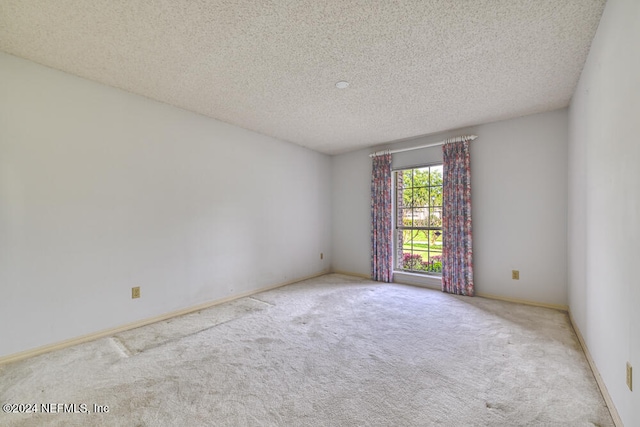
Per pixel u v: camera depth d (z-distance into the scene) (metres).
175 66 2.23
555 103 2.96
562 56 2.09
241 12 1.63
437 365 1.98
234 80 2.45
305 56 2.09
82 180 2.40
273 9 1.61
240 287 3.66
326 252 5.11
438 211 4.07
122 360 2.06
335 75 2.36
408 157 4.27
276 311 3.11
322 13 1.64
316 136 4.09
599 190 1.83
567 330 2.55
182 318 2.91
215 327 2.68
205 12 1.63
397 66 2.22
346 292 3.84
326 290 3.96
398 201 4.48
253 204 3.85
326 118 3.37
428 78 2.41
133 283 2.69
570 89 2.63
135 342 2.36
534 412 1.50
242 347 2.27
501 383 1.76
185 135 3.11
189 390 1.71
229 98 2.82
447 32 1.82
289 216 4.39
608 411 1.50
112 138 2.57
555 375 1.84
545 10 1.63
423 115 3.27
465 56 2.09
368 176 4.73
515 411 1.51
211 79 2.43
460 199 3.67
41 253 2.19
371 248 4.62
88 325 2.41
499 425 1.41
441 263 3.98
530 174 3.28
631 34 1.27
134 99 2.71
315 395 1.66
